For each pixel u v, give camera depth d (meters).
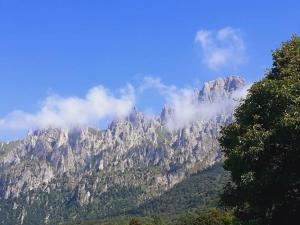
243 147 42.88
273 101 42.22
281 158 41.44
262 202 41.91
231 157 44.97
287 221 42.59
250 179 41.00
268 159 42.03
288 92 40.72
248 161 42.12
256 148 41.09
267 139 41.22
